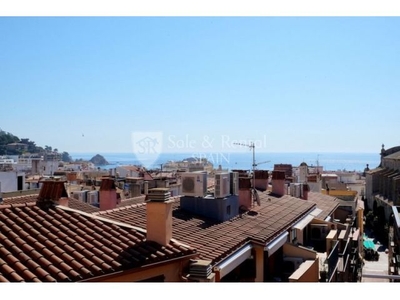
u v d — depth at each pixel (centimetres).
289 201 2306
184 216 1501
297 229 1847
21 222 924
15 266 765
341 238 2186
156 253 948
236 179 1691
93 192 3297
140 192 3278
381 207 5359
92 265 826
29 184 4094
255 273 1420
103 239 952
